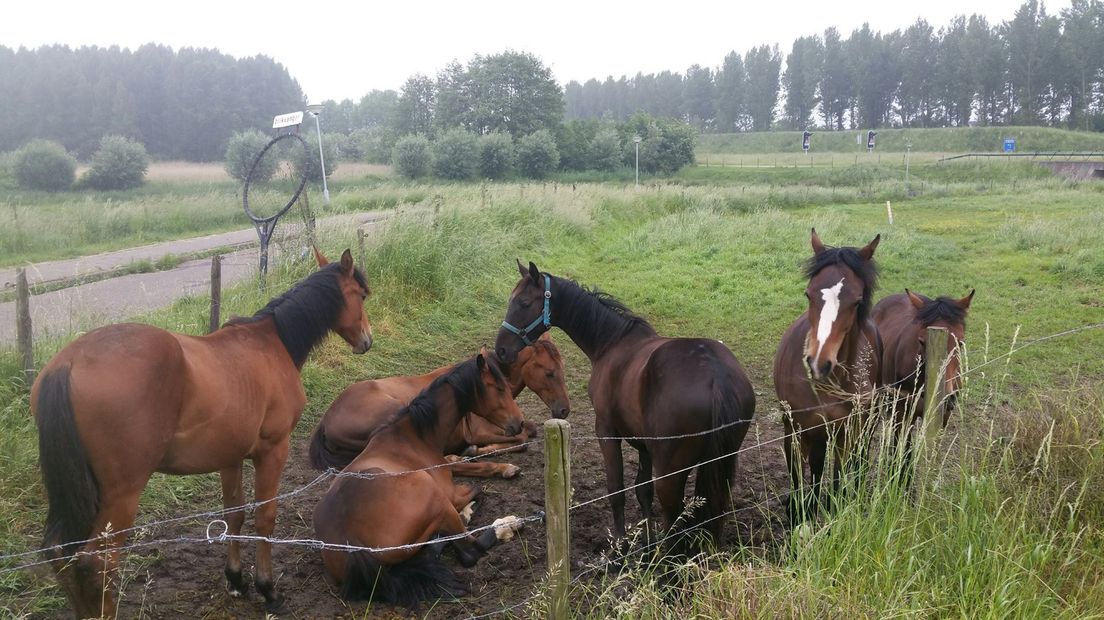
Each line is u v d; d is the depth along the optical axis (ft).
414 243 38.45
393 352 31.04
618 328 17.10
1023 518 13.07
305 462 21.24
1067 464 15.46
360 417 18.43
